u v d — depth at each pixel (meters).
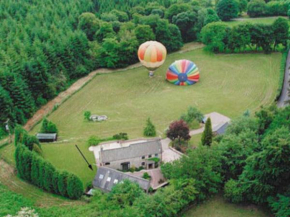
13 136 81.88
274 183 50.88
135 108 95.88
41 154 72.31
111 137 80.94
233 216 53.31
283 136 50.38
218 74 116.31
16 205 58.12
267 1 183.75
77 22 136.25
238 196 54.00
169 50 137.88
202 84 109.62
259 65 121.69
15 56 97.94
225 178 59.12
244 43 129.38
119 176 62.47
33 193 62.34
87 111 89.81
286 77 112.31
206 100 99.06
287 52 130.12
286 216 46.69
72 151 76.00
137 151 68.94
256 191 51.97
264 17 172.12
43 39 115.31
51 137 79.81
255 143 61.06
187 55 134.38
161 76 116.50
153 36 129.38
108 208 53.19
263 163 50.03
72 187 59.78
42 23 126.31
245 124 71.25
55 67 106.44
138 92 105.81
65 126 87.38
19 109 87.81
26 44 105.19
